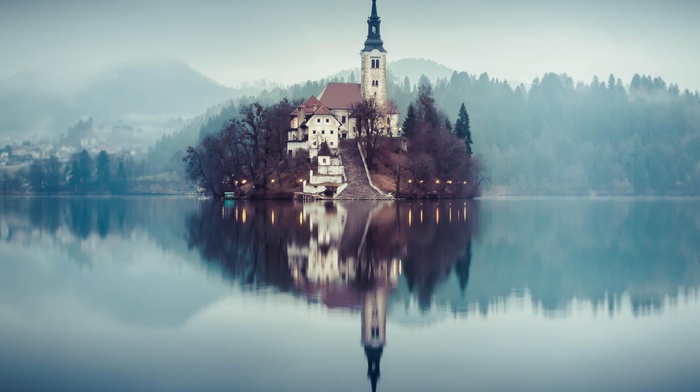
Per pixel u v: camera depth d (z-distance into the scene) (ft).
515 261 297.33
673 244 368.48
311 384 144.05
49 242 363.35
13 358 158.20
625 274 266.16
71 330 179.52
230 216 529.04
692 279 255.70
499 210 655.76
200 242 355.56
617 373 150.20
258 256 304.30
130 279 250.16
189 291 226.38
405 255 307.99
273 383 144.36
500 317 193.88
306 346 166.50
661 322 189.26
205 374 148.77
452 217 525.34
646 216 605.31
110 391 140.05
